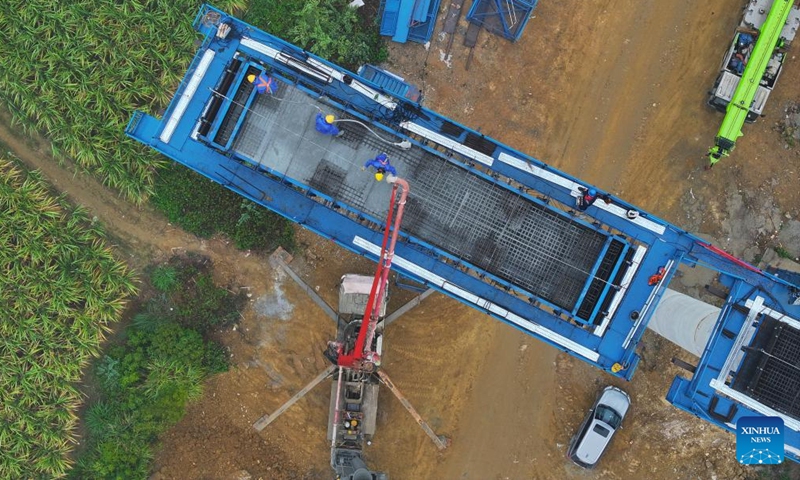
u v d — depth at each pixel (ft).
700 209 68.85
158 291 70.79
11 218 69.15
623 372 54.24
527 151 69.72
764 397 49.67
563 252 52.95
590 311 53.83
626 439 69.21
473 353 70.03
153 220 70.90
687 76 69.00
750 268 53.26
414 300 69.72
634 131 69.21
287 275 70.44
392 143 53.21
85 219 70.74
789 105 68.95
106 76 69.97
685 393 53.11
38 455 68.95
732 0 68.80
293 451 70.49
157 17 69.62
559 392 69.62
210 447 70.23
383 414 69.97
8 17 69.56
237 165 55.67
